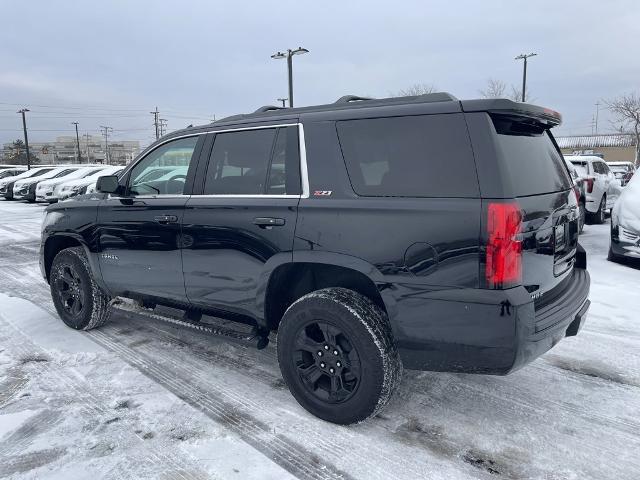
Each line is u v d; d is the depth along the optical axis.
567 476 2.51
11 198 23.56
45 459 2.69
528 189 2.68
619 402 3.26
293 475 2.54
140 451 2.76
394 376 2.80
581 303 3.03
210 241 3.46
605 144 66.00
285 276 3.25
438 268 2.56
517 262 2.45
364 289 3.05
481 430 2.94
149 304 4.24
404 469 2.58
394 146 2.79
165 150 3.96
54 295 4.80
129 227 3.99
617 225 6.88
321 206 2.94
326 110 3.12
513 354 2.45
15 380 3.66
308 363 3.09
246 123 3.45
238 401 3.31
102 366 3.89
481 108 2.55
